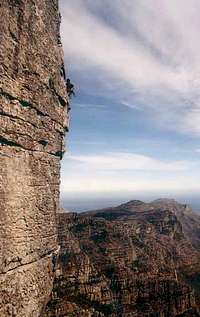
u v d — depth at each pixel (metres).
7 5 24.47
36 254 28.34
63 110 33.59
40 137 29.23
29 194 27.62
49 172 31.19
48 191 30.86
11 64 25.03
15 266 25.56
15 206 25.73
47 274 30.44
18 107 26.08
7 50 24.53
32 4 27.12
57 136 32.62
